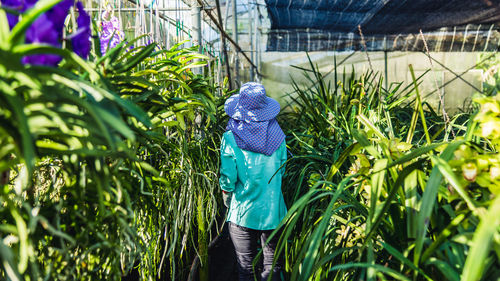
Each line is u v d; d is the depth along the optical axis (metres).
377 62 8.45
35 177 1.01
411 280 0.87
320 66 8.54
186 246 1.96
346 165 2.11
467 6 5.09
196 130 2.01
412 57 8.35
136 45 1.75
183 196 1.44
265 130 1.77
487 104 0.91
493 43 6.74
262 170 1.77
